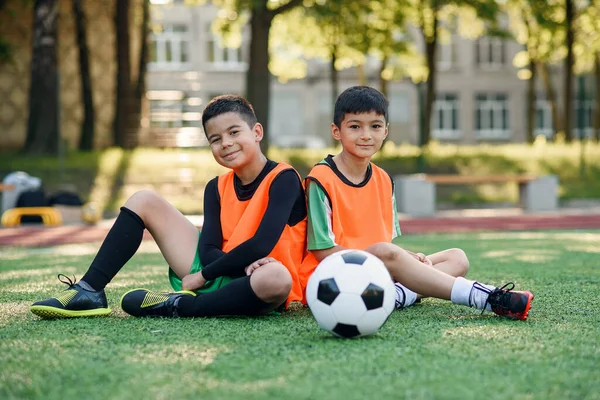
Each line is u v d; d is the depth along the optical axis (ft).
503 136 123.95
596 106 87.71
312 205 11.68
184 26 110.22
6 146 72.38
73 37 73.26
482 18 60.59
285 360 8.23
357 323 9.22
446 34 77.46
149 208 11.76
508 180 50.80
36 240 33.06
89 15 73.51
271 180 11.53
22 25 72.38
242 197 11.68
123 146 66.39
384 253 11.12
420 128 60.70
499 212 50.98
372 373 7.65
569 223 40.63
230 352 8.65
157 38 109.50
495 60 124.06
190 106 87.76
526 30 83.92
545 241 28.53
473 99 123.24
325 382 7.31
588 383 7.27
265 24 55.83
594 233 33.47
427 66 72.08
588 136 120.57
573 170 64.28
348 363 8.07
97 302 11.34
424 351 8.64
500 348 8.80
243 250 11.02
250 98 56.24
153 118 75.00
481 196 57.82
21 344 9.27
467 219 44.42
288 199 11.35
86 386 7.32
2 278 17.51
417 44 113.91
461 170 63.52
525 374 7.59
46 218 43.14
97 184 54.29
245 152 11.36
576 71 96.94
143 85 69.05
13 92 72.64
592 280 15.99
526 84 123.54
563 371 7.72
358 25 65.31
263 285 10.64
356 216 11.75
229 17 65.67
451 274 12.30
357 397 6.82
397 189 50.65
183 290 11.36
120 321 10.86
